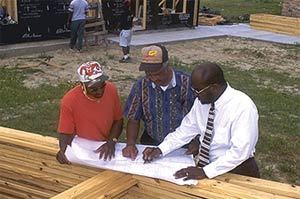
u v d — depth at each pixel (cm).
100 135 322
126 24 1154
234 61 1271
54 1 1250
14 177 371
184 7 1645
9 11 1209
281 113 812
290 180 550
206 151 302
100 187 291
